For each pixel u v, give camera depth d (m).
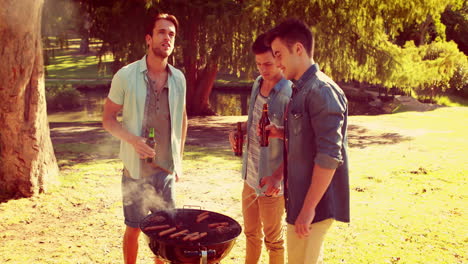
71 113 23.86
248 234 3.41
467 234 4.56
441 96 27.84
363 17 16.28
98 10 14.09
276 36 2.33
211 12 14.27
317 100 2.22
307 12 15.59
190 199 6.02
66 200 5.85
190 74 19.03
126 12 14.16
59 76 42.22
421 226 4.82
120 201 5.89
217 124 16.08
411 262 3.91
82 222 5.08
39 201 5.77
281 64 2.37
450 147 10.27
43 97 6.10
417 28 32.50
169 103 3.35
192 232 2.70
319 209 2.37
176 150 3.46
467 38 37.72
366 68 17.64
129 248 3.41
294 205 2.45
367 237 4.53
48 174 6.26
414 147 10.44
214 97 31.61
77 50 67.50
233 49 15.39
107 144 10.91
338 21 15.94
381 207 5.57
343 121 2.25
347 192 2.42
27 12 5.46
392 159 8.87
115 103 3.28
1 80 5.50
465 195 6.02
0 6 5.26
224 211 5.50
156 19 3.23
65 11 14.29
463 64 27.22
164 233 2.60
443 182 6.77
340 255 4.08
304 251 2.48
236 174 7.63
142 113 3.28
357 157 9.25
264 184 2.99
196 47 15.29
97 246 4.38
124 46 14.60
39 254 4.16
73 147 10.26
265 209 3.16
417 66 17.80
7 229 4.81
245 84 36.91
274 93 3.02
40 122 6.03
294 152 2.39
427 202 5.75
